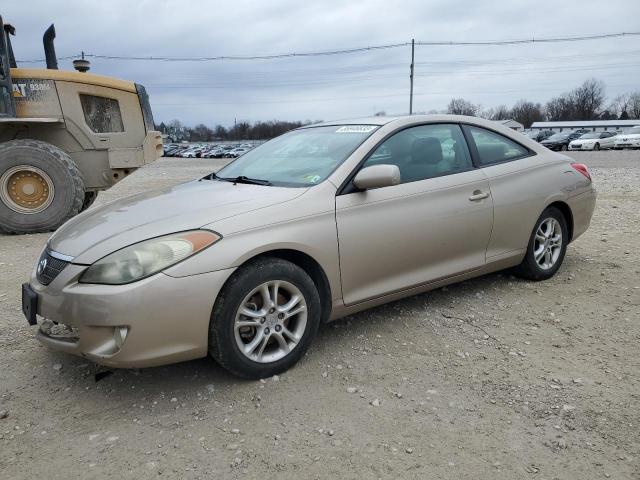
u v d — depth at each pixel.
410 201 3.84
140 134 9.14
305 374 3.31
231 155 58.59
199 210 3.23
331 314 3.54
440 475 2.40
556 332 3.88
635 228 7.38
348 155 3.74
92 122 8.83
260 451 2.59
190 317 2.91
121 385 3.23
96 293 2.82
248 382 3.21
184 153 63.88
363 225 3.57
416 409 2.92
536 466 2.44
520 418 2.82
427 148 4.14
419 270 3.96
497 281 5.00
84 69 9.12
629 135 37.97
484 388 3.12
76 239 3.18
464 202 4.14
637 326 3.95
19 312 4.42
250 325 3.14
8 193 7.84
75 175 8.12
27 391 3.16
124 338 2.82
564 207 5.05
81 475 2.44
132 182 17.62
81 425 2.83
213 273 2.95
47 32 9.59
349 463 2.49
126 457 2.56
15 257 6.40
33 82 8.33
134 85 9.05
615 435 2.65
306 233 3.30
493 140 4.66
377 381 3.22
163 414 2.91
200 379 3.27
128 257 2.88
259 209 3.24
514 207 4.50
